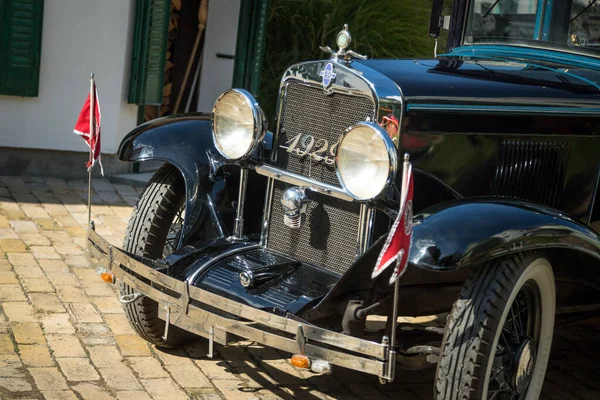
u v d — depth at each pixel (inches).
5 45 255.0
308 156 139.5
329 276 138.5
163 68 280.7
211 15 308.2
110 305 175.8
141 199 156.6
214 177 151.9
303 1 356.8
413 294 142.9
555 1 163.3
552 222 124.0
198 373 149.6
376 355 113.7
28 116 265.0
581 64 160.1
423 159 133.9
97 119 147.3
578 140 150.1
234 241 148.3
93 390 137.5
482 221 120.4
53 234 216.1
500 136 141.5
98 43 267.4
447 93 134.3
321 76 136.6
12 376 138.6
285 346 120.4
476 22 176.9
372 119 130.8
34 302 171.8
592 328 194.2
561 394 156.3
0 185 254.7
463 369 118.5
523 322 135.5
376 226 133.6
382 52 357.4
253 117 139.5
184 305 129.9
